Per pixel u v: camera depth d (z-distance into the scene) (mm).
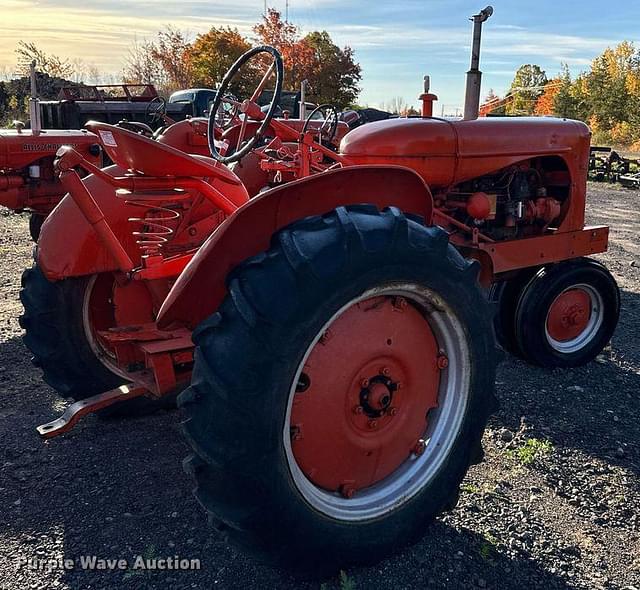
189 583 2096
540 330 3844
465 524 2404
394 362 2129
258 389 1732
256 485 1792
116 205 2943
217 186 2504
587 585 2111
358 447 2105
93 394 3150
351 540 2035
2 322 4777
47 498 2551
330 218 1905
